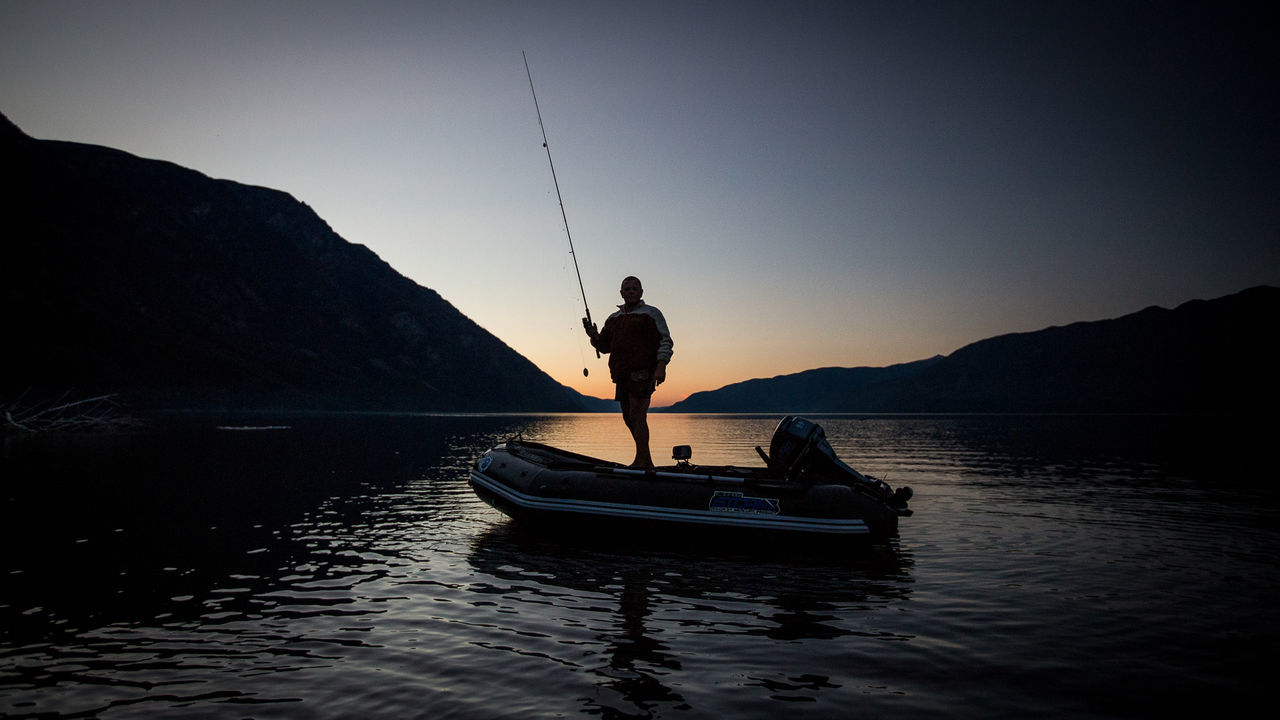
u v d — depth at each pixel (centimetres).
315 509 822
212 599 429
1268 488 1103
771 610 407
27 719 254
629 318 696
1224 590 461
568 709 263
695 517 590
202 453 1655
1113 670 312
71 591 446
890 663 319
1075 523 748
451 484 1111
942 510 849
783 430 666
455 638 353
